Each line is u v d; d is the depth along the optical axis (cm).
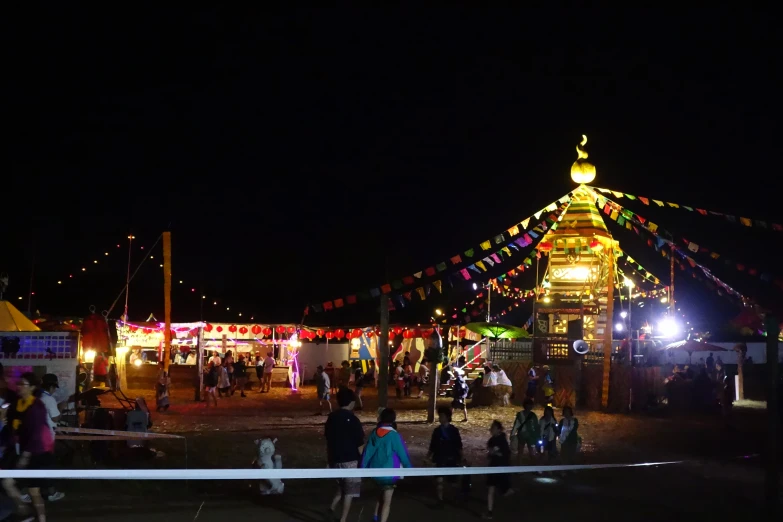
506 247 2244
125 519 894
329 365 3020
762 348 3888
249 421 1952
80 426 1316
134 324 2844
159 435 1137
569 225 2842
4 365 1295
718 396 2497
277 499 1022
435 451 1020
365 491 1098
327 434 895
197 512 940
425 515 970
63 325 2464
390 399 2717
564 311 2856
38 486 825
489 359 2958
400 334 3086
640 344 2800
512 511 1003
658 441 1758
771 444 984
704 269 2158
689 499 1114
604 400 2383
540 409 2381
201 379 2583
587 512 1012
